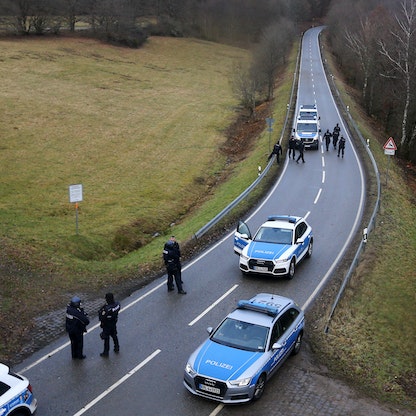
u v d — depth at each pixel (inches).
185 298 676.1
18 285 697.0
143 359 529.3
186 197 1312.7
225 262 799.7
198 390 447.8
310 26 5841.5
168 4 4517.7
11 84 2250.2
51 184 1298.0
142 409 445.7
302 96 2508.6
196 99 2544.3
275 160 1424.7
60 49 3073.3
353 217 998.4
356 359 550.3
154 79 2881.4
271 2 4795.8
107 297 528.4
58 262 797.2
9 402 389.1
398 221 1029.2
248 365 452.1
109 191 1294.3
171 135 1903.3
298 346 546.0
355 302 673.0
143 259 840.9
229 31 4655.5
